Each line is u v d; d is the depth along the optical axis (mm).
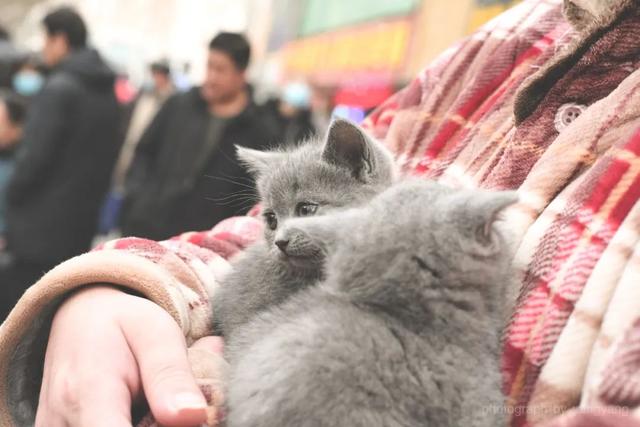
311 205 1628
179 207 4141
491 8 3777
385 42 5777
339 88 6688
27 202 4336
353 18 6977
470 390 940
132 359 1065
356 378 902
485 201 976
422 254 976
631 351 771
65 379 1041
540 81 1258
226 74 4039
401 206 1038
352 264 1011
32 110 4344
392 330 958
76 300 1175
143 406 1083
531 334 990
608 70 1223
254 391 942
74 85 4320
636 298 895
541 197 1128
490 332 1017
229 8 13664
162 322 1106
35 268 4398
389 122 1748
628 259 940
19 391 1218
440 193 1056
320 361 915
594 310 936
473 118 1475
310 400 886
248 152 1961
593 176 1049
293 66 9070
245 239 1695
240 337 1161
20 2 19547
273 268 1438
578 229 1015
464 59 1612
